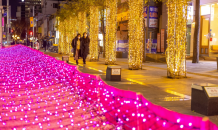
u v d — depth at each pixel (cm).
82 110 625
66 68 1097
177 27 1094
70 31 3088
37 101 737
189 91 766
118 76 1003
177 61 1080
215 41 2319
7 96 814
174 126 275
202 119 234
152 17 3158
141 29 1458
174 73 1073
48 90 917
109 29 1780
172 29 1100
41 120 546
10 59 2480
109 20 1780
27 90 908
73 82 923
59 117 567
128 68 1512
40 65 1861
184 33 1088
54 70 1462
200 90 489
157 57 2038
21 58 2617
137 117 369
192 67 1590
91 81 647
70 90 908
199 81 990
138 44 1454
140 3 1462
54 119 552
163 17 3062
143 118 351
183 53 1092
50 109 642
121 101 437
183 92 748
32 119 554
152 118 323
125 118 421
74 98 765
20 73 1427
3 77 1255
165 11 3020
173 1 1115
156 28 3212
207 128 230
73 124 496
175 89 802
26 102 728
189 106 562
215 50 2302
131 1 1477
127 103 412
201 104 487
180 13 1107
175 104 583
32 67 1744
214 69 1459
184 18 1109
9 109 648
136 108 376
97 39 2208
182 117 263
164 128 294
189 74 1223
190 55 2611
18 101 742
